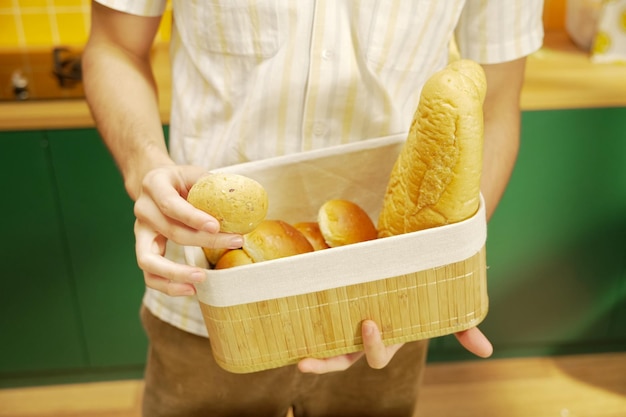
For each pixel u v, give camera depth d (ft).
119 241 5.87
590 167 5.79
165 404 3.21
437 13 2.54
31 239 5.80
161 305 2.99
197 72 2.74
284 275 1.90
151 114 2.71
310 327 1.99
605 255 6.20
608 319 6.54
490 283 6.33
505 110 2.82
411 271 1.93
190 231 1.91
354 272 1.91
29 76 5.94
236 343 2.00
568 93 5.43
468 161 1.84
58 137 5.39
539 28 2.82
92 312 6.17
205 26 2.58
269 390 3.11
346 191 2.43
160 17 2.85
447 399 6.33
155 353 3.14
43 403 6.36
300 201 2.40
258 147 2.70
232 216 1.87
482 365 6.72
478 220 1.93
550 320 6.55
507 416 6.14
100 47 2.84
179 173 2.10
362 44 2.53
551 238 6.11
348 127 2.69
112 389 6.50
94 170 5.55
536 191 5.88
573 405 6.25
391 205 2.11
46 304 6.10
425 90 1.88
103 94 2.73
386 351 2.07
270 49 2.54
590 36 6.21
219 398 3.14
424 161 1.90
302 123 2.67
